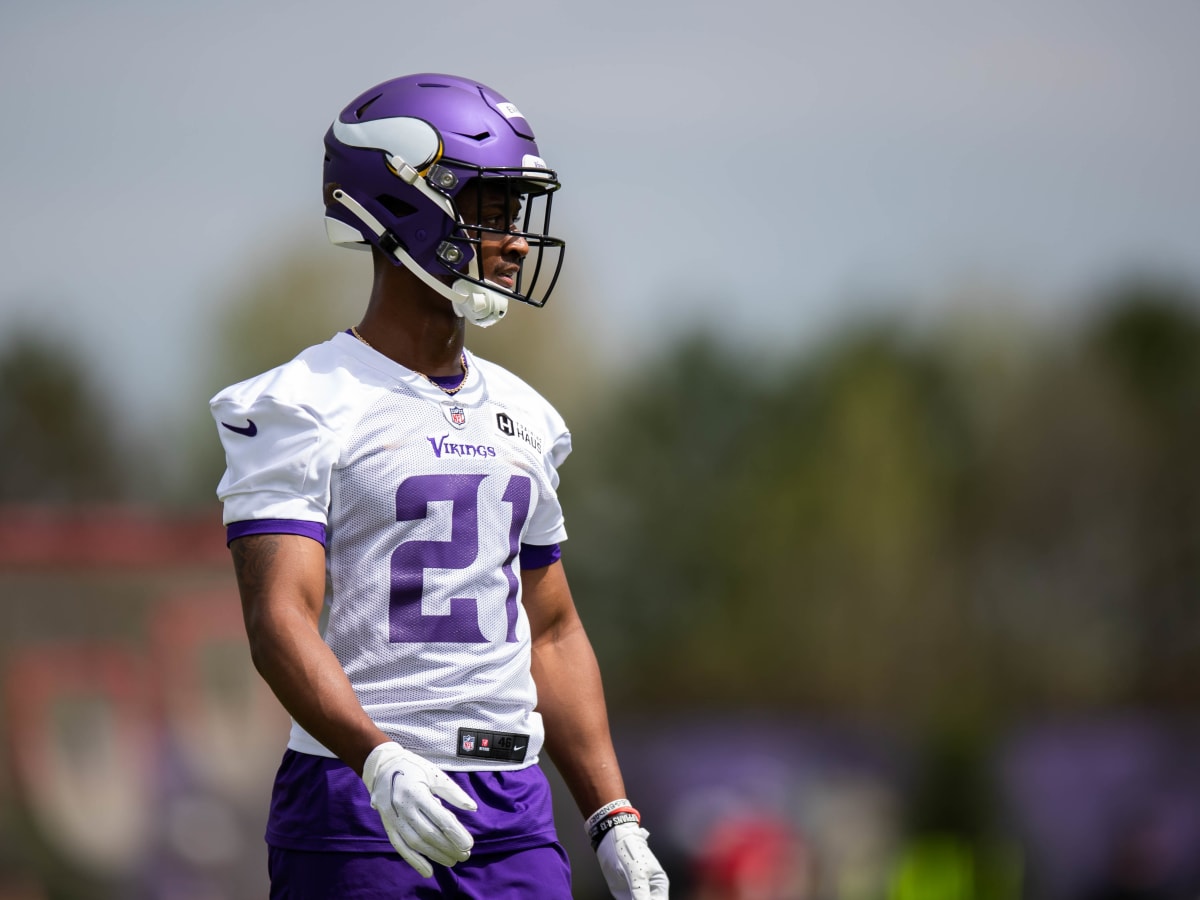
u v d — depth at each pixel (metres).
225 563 43.41
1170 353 156.00
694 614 137.12
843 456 145.62
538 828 11.67
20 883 39.91
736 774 69.50
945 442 151.62
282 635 10.52
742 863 57.88
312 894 11.10
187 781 41.50
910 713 132.25
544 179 12.11
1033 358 160.62
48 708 40.94
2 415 166.00
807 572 139.62
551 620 13.06
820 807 64.94
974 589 142.00
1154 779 68.69
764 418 152.50
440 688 11.30
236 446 11.21
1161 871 57.81
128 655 41.97
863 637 137.25
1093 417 150.38
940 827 65.19
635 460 143.25
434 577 11.37
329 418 11.22
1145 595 142.12
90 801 40.88
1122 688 137.50
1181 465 147.12
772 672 136.25
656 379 151.88
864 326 163.12
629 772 71.06
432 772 10.12
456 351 12.12
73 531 42.06
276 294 123.88
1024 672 137.88
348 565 11.31
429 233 11.70
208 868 41.25
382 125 11.89
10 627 41.25
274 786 11.70
